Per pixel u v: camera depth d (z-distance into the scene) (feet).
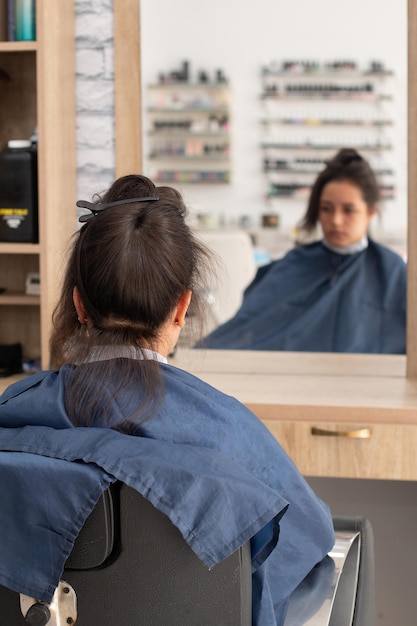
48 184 6.86
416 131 7.21
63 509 2.99
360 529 5.04
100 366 3.50
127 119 7.52
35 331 7.97
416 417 5.99
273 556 3.81
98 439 3.13
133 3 7.41
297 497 3.70
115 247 3.47
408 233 7.36
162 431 3.37
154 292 3.51
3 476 3.05
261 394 6.62
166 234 3.54
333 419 6.11
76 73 7.50
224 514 2.98
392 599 7.57
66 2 7.19
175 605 3.08
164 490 2.96
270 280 8.05
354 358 7.90
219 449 3.44
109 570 3.09
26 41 7.02
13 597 3.21
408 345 7.49
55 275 7.06
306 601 4.06
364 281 7.94
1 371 7.52
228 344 7.95
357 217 8.00
